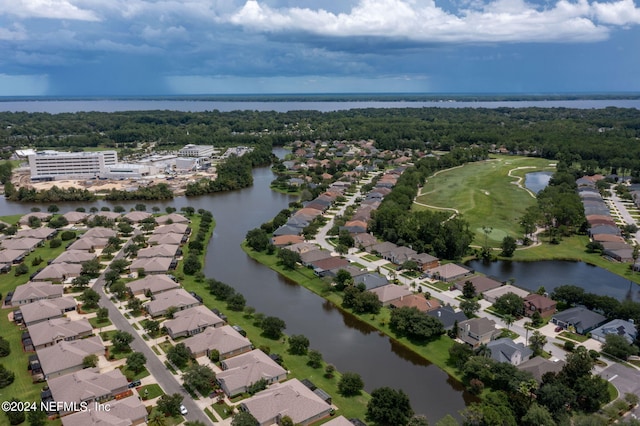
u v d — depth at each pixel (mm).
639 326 142375
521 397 111875
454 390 127125
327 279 189625
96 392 118312
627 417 111500
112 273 192750
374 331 160500
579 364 118875
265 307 177375
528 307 166000
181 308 167750
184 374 123375
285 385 119625
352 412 115750
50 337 144875
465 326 148625
